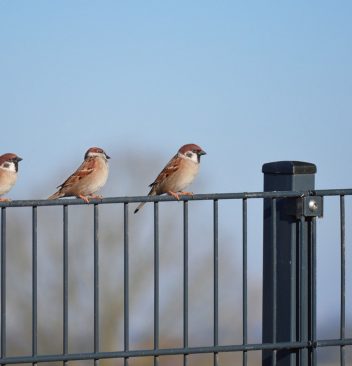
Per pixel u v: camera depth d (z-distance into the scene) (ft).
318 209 27.25
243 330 26.61
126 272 25.86
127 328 25.82
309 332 27.37
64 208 25.46
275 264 27.02
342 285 27.43
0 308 25.58
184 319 26.14
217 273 26.40
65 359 25.11
